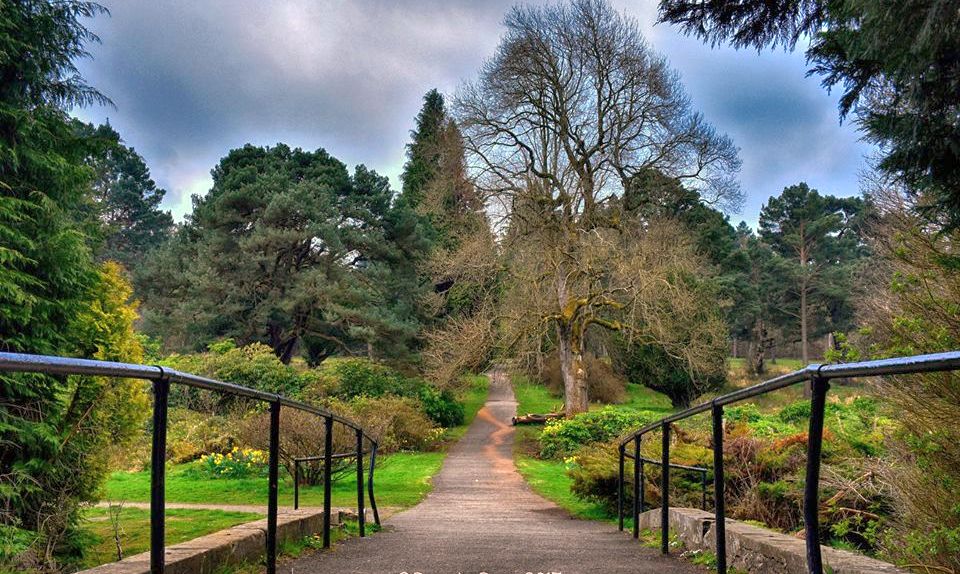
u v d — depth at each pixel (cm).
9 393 698
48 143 801
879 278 830
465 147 3216
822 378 268
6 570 602
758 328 5997
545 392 4975
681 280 3106
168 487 1583
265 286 4047
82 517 783
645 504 1038
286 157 4725
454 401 3831
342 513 886
